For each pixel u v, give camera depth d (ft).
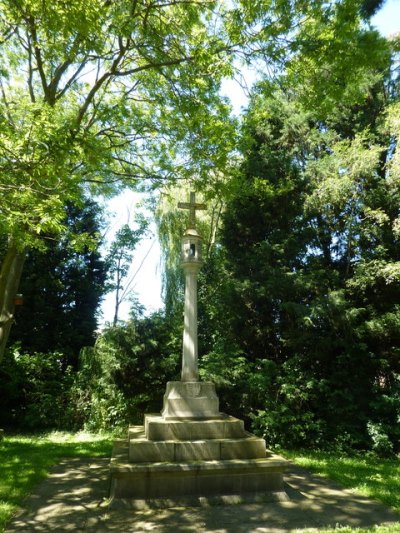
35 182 18.07
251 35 22.65
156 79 31.12
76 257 60.03
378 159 42.14
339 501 19.94
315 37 20.85
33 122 16.96
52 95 28.89
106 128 34.22
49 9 18.88
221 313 43.52
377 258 40.06
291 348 40.14
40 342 54.29
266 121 46.55
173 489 19.51
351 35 19.69
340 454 34.37
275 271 39.42
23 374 47.26
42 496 20.45
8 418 47.29
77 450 31.94
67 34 20.10
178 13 25.34
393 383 38.50
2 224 18.26
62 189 19.07
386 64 20.84
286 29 21.24
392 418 36.45
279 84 24.64
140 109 34.45
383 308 40.27
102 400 44.65
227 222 44.96
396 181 39.96
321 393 37.70
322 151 47.26
